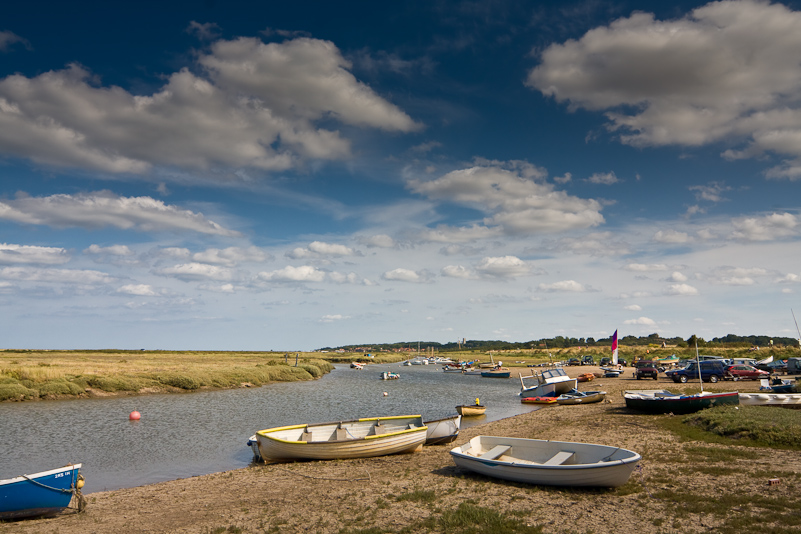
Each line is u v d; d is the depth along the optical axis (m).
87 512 14.95
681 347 129.25
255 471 20.34
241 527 12.98
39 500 14.23
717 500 12.64
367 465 20.23
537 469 15.09
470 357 184.00
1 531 13.15
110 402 46.91
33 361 81.31
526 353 181.50
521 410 41.59
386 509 13.79
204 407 44.09
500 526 11.68
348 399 51.44
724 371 47.69
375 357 193.62
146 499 16.41
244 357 139.12
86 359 97.56
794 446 18.25
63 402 46.38
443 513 12.86
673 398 28.27
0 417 36.81
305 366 88.75
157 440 28.98
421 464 19.84
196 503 15.71
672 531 10.90
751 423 20.70
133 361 91.62
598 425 26.41
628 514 12.16
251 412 40.91
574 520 11.95
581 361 99.44
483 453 18.12
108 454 25.44
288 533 12.31
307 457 21.52
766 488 13.40
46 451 25.98
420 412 41.06
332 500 15.16
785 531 10.37
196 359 114.06
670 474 15.42
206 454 25.47
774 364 54.09
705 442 19.92
